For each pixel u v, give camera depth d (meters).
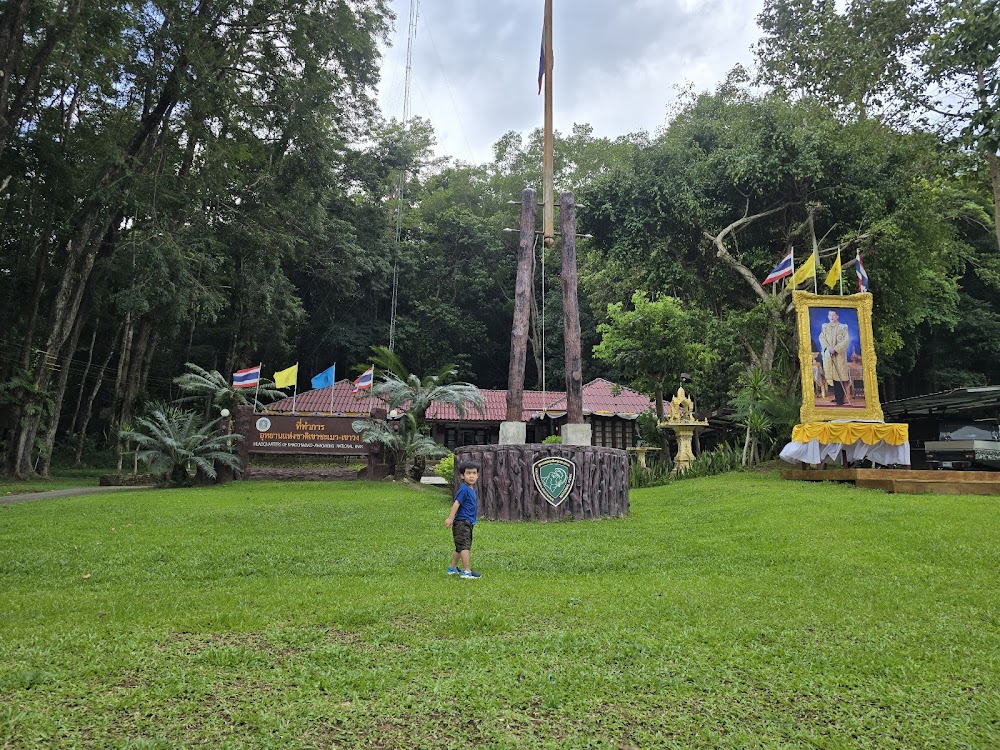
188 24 21.59
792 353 21.58
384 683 3.69
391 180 44.44
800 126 23.81
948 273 31.00
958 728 3.27
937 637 4.65
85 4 19.42
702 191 23.16
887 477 13.41
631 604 5.53
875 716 3.41
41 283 24.81
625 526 10.48
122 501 13.84
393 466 20.72
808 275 17.95
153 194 22.78
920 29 20.06
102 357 35.78
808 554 7.68
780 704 3.56
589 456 11.58
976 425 18.34
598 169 44.03
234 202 28.95
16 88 21.67
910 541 7.98
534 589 6.09
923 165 22.36
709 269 24.62
